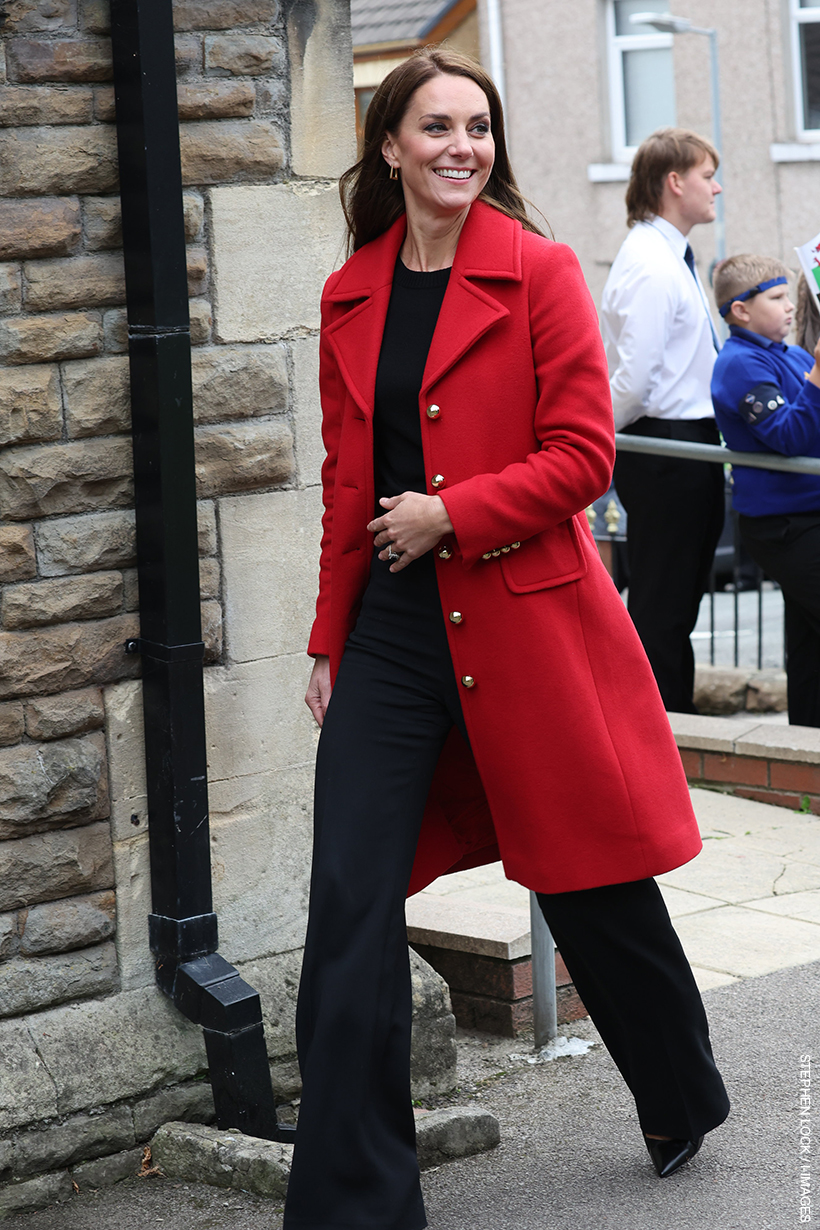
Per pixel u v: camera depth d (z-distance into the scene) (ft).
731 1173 15.26
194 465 15.84
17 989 15.70
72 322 15.56
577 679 14.11
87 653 15.89
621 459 28.89
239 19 16.49
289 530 17.29
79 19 15.34
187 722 16.05
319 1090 13.32
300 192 17.06
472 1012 19.39
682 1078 14.97
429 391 13.98
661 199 28.89
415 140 14.02
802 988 19.94
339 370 14.64
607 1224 14.40
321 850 13.84
